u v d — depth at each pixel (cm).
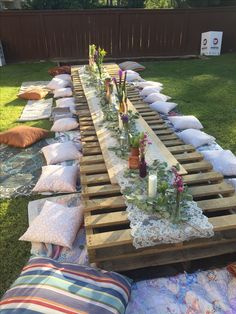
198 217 229
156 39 1090
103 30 1057
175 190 237
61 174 333
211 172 301
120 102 360
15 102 638
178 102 598
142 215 231
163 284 222
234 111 542
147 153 322
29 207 303
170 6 1769
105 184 296
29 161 400
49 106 602
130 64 887
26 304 179
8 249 262
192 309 204
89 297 188
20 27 1015
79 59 1081
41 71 921
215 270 231
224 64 908
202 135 414
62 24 1031
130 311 204
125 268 221
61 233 249
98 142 373
